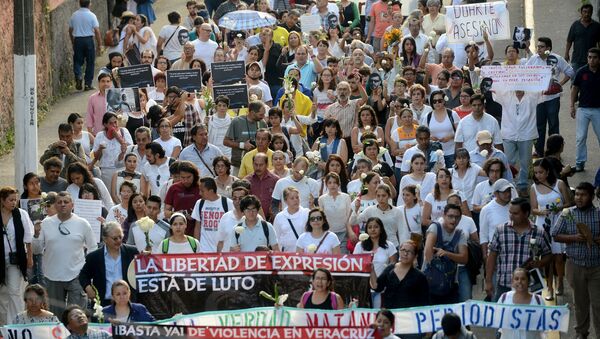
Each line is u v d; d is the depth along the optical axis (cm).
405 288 1673
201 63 2848
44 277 1881
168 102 2534
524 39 2680
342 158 2258
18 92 2161
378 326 1476
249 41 3173
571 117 2725
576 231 1800
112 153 2338
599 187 1962
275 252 1633
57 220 1877
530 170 2481
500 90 2411
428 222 1941
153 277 1633
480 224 1886
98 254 1767
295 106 2555
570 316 1927
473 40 2794
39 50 3244
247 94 2558
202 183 1948
